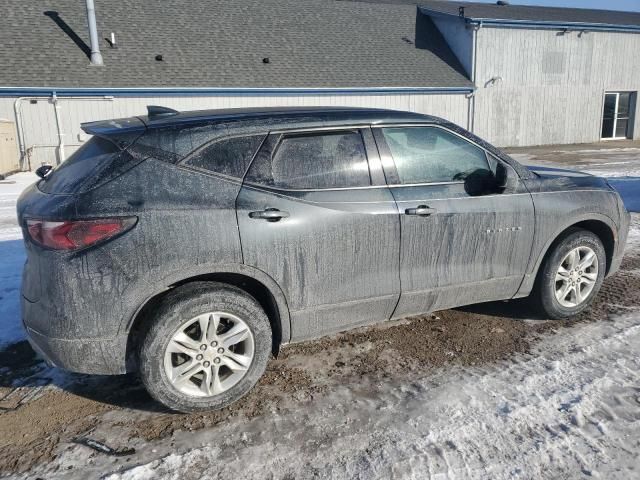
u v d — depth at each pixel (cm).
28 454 281
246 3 2322
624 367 354
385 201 346
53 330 287
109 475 262
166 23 2042
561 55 2408
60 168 331
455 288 380
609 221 438
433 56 2341
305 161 333
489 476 256
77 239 279
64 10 1902
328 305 339
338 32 2333
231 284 323
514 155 2008
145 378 295
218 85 1806
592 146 2350
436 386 339
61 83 1619
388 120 360
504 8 2823
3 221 882
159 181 296
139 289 289
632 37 2522
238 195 309
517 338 405
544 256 417
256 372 321
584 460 266
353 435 291
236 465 269
